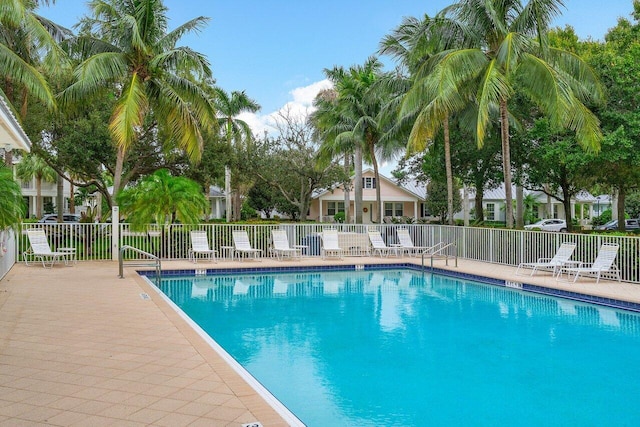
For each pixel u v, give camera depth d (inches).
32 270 546.6
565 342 313.4
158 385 189.3
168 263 640.4
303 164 1225.4
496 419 195.3
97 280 474.6
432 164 925.8
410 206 1636.3
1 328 281.9
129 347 243.4
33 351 235.0
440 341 315.0
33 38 588.4
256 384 194.2
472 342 311.9
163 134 871.1
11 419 156.3
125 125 646.5
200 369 209.6
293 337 323.9
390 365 264.8
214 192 1697.8
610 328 349.4
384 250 772.6
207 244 663.1
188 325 291.9
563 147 656.4
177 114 718.5
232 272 611.8
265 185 1545.3
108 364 215.6
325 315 392.2
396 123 871.1
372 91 872.3
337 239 735.7
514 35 567.5
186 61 703.1
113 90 860.6
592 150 605.6
